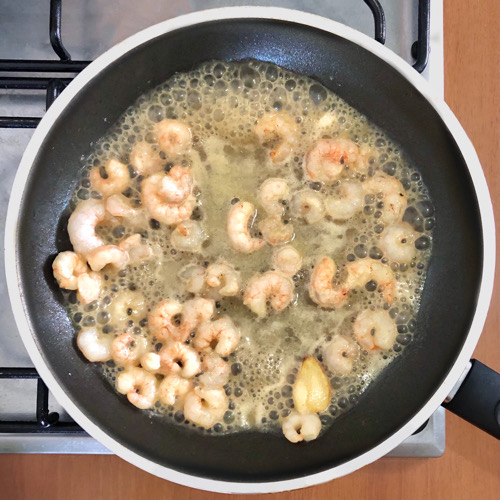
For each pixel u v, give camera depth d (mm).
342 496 490
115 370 405
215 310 407
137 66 388
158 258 408
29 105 434
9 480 481
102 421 388
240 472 395
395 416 398
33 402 438
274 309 409
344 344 401
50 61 408
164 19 432
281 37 391
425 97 370
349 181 411
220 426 405
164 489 482
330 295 393
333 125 416
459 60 510
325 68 404
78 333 402
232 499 484
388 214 402
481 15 510
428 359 396
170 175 383
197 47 395
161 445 396
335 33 367
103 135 407
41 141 365
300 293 410
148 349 404
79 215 387
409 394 398
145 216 407
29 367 434
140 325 407
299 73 411
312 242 411
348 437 402
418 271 410
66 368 392
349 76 402
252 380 409
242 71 412
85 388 395
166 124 396
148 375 391
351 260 411
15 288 362
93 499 482
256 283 392
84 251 390
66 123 379
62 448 445
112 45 432
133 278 408
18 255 366
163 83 408
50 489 481
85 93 376
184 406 392
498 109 508
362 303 410
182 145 404
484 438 495
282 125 403
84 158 405
